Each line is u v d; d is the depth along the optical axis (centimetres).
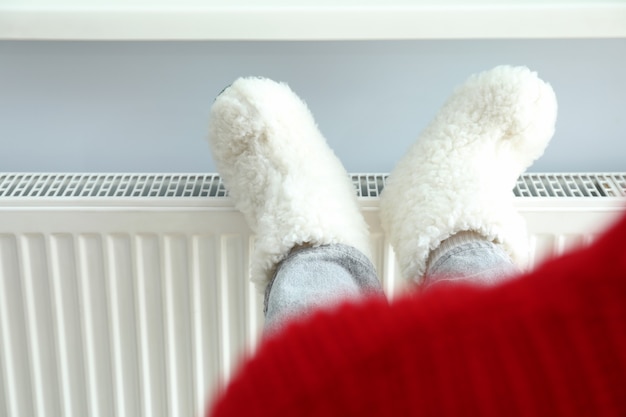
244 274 87
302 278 70
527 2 81
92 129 92
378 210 85
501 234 76
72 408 96
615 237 26
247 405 31
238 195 82
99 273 88
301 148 81
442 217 77
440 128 84
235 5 80
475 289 30
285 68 89
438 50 88
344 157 94
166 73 89
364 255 76
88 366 93
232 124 81
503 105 82
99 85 89
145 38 81
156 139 93
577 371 27
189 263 87
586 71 89
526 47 88
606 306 26
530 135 84
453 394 29
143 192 89
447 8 80
